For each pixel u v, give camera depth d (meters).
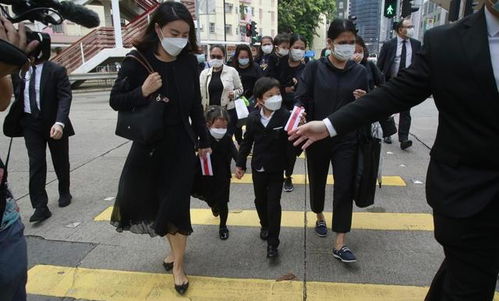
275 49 5.76
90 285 3.10
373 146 3.16
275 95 3.21
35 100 4.10
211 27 41.56
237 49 6.36
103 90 19.67
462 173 1.68
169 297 2.94
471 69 1.56
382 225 4.00
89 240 3.81
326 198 4.74
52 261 3.44
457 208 1.67
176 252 3.00
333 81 3.26
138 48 2.73
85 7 1.80
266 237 3.75
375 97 1.90
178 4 2.67
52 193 5.08
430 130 8.03
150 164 2.81
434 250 3.50
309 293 2.93
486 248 1.72
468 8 6.36
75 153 7.07
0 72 1.55
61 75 4.21
